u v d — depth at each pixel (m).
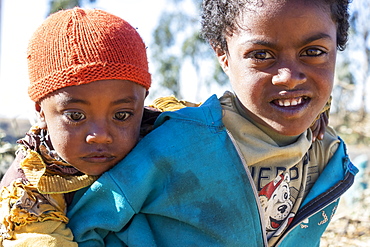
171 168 1.54
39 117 1.53
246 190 1.56
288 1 1.44
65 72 1.37
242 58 1.53
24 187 1.47
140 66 1.47
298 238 1.80
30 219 1.43
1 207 1.45
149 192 1.55
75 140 1.41
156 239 1.58
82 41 1.40
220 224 1.52
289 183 1.72
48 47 1.41
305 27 1.45
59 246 1.42
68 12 1.48
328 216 1.86
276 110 1.51
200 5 1.94
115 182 1.50
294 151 1.65
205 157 1.55
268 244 1.69
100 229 1.55
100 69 1.37
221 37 1.68
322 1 1.48
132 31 1.51
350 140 10.48
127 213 1.50
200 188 1.53
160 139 1.56
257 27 1.47
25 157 1.53
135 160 1.52
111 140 1.43
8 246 1.41
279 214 1.70
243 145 1.61
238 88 1.58
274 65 1.49
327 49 1.51
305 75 1.49
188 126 1.58
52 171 1.53
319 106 1.55
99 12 1.52
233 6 1.55
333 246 3.44
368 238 3.61
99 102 1.38
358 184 4.99
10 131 5.61
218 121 1.62
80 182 1.53
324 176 1.80
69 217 1.55
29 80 1.48
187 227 1.55
